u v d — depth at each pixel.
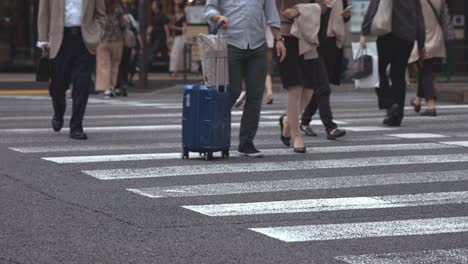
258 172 23.92
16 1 68.31
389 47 33.41
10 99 47.16
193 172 23.77
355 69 34.34
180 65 64.31
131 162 25.23
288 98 27.02
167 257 15.84
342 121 36.28
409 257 16.09
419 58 37.16
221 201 20.33
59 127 31.62
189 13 64.25
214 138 25.45
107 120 36.28
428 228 18.19
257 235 17.41
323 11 27.50
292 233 17.59
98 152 27.06
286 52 26.20
